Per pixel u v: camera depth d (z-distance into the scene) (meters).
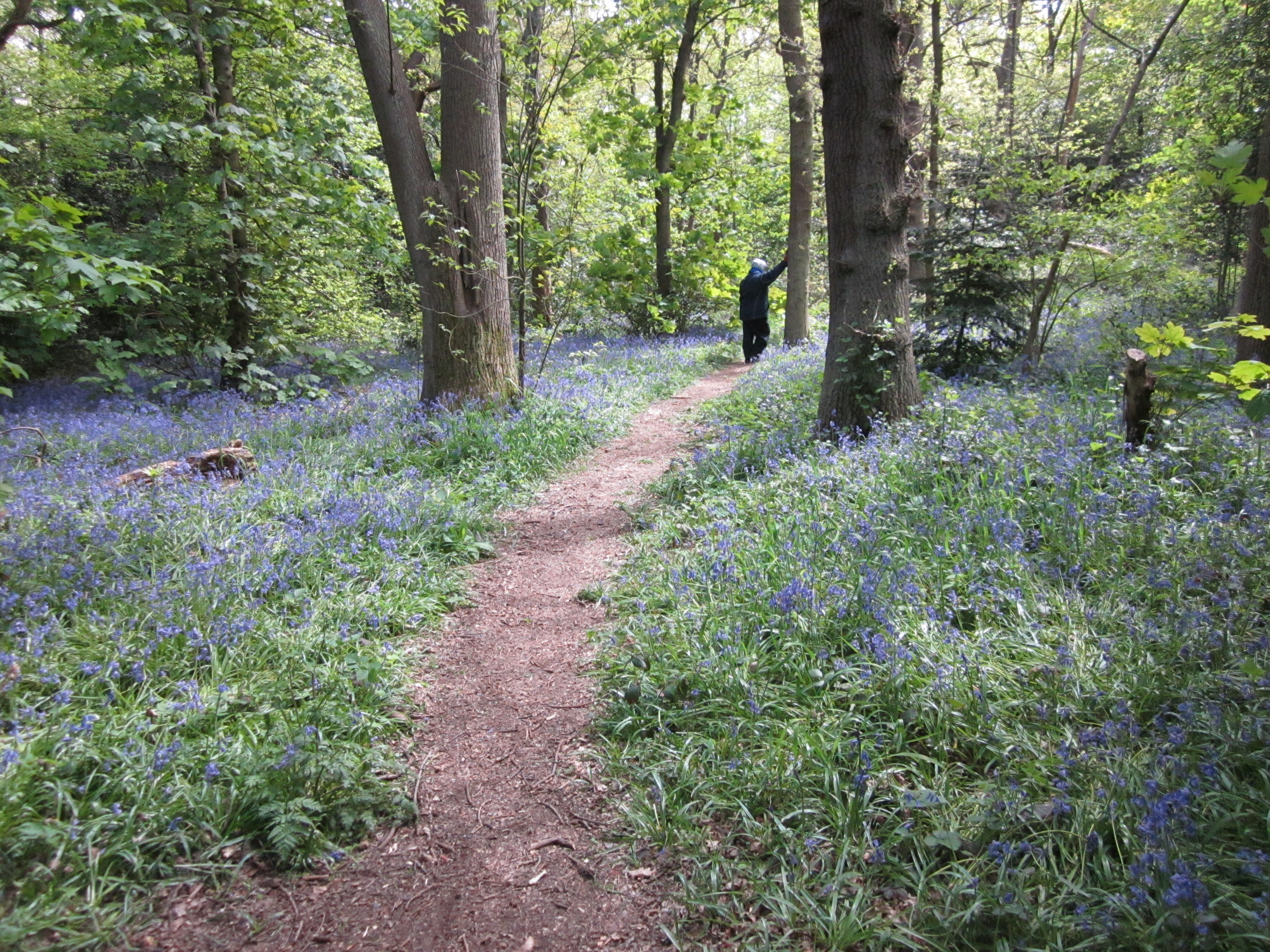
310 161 11.27
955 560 4.56
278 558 5.25
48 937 2.59
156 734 3.46
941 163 11.60
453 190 9.54
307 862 3.05
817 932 2.63
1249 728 2.97
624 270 18.84
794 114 17.16
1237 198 2.31
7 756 3.02
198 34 10.15
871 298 7.62
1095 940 2.34
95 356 13.88
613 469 8.63
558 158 12.91
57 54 12.70
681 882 2.91
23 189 11.51
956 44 17.31
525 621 5.16
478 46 9.36
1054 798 2.85
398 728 3.94
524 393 10.11
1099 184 9.87
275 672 4.12
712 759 3.43
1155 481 5.24
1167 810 2.63
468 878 3.03
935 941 2.50
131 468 7.81
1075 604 4.04
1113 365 9.28
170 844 2.97
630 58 17.97
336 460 7.74
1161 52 14.80
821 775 3.21
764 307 16.34
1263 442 5.68
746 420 8.99
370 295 16.34
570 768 3.63
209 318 12.37
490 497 7.35
